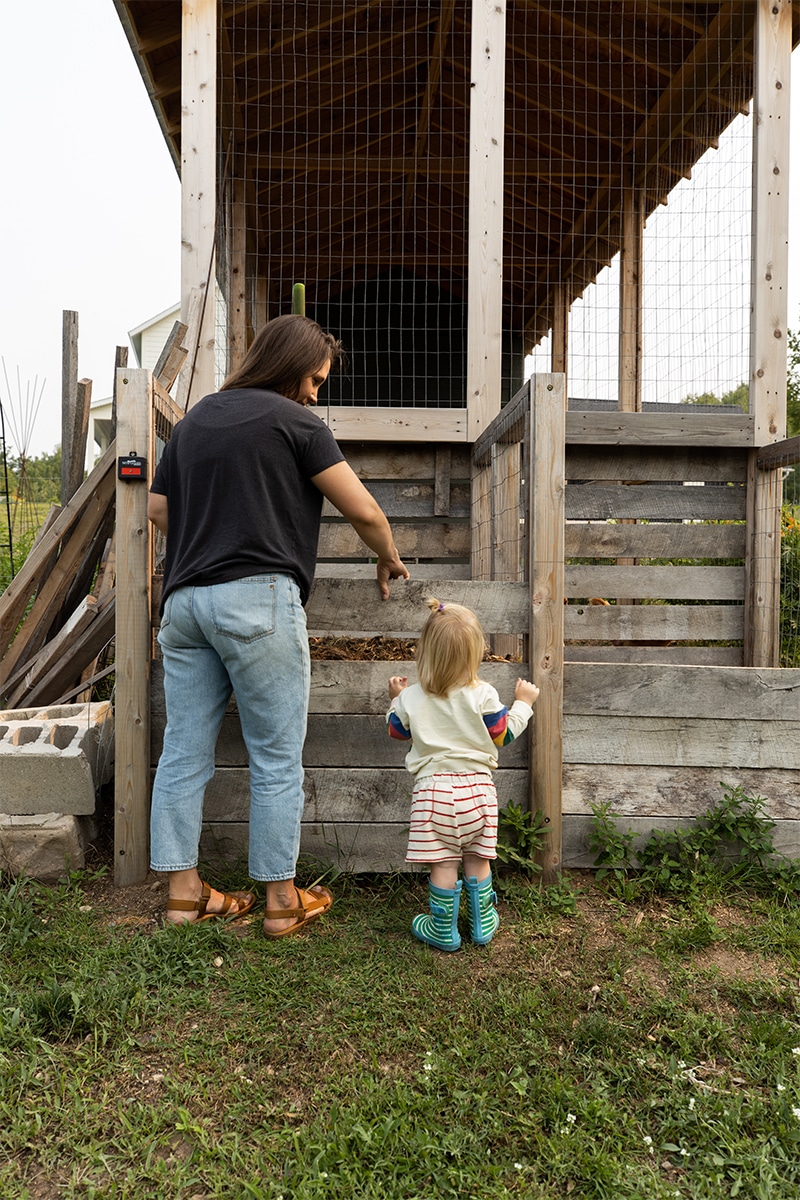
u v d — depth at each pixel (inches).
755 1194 62.2
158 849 96.7
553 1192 62.2
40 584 175.0
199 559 93.2
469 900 97.7
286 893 97.9
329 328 360.8
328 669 116.6
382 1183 61.4
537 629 115.4
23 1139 65.5
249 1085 72.7
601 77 259.0
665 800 121.2
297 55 246.7
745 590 194.2
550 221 341.4
